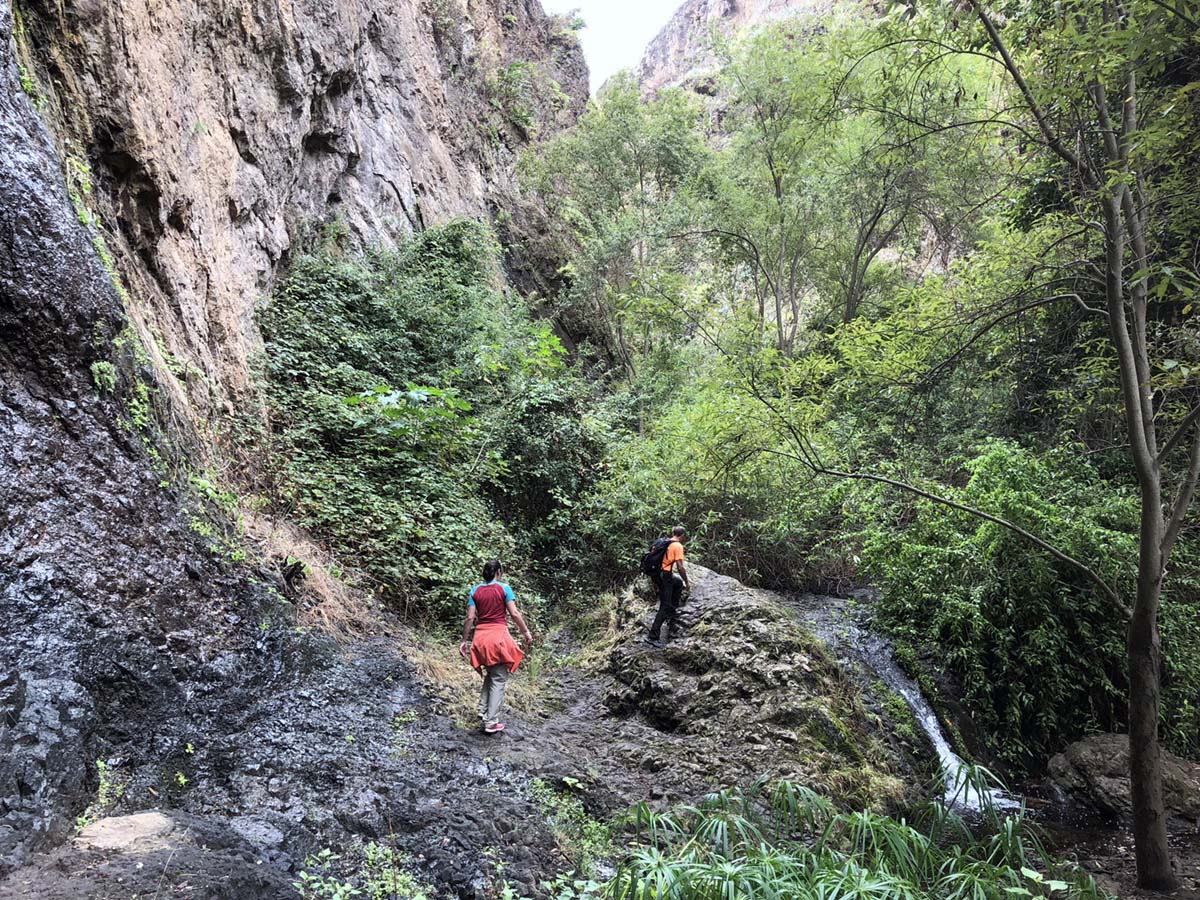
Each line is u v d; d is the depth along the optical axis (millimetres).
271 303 10328
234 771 4570
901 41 6383
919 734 8500
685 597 9188
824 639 9688
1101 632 8898
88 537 4594
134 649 4523
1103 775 7773
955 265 10172
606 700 8094
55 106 5809
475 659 6578
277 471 8109
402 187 16281
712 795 5484
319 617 6629
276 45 10828
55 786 3527
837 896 4008
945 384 9492
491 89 25734
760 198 21031
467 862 4602
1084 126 6184
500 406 12562
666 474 12672
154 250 7066
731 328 9664
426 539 8875
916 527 9836
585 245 21578
